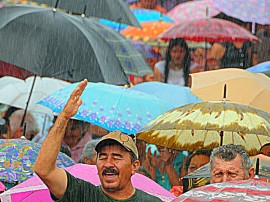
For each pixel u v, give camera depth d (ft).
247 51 89.04
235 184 32.86
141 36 94.12
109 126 60.59
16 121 76.23
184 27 86.17
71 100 38.40
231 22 89.10
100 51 69.67
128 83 71.36
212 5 94.99
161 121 49.96
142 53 93.40
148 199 41.29
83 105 62.03
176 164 68.13
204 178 53.57
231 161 42.57
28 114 75.82
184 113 49.80
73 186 39.06
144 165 68.54
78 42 68.64
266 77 66.69
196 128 48.32
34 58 66.64
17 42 66.69
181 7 96.22
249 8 92.07
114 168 40.45
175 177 68.08
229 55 88.43
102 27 76.59
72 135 72.54
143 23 95.09
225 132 54.80
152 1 96.32
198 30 85.81
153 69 89.86
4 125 76.07
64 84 75.82
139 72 78.18
